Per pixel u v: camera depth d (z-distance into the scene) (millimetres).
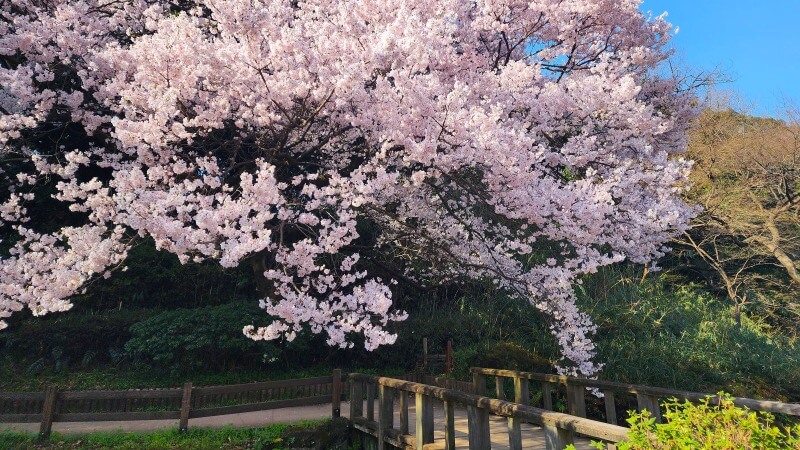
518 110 7863
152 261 10375
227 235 4688
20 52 7312
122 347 8953
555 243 8898
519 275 7180
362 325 5082
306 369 9555
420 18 6684
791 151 14109
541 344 9078
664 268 14828
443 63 7156
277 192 5266
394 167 6934
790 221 13859
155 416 6258
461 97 5484
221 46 5730
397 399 8539
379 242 8484
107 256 4891
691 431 2537
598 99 7062
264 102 5770
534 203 5793
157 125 5457
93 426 6727
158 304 10203
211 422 6961
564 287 6211
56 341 8711
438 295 11430
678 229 7395
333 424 6352
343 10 6188
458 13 8641
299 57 5598
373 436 5957
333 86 5602
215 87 5902
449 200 7453
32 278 4941
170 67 5391
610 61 9867
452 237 7594
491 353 8383
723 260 13828
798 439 2486
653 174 6906
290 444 6152
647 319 10406
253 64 5543
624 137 7598
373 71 6316
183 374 8703
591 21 9461
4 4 7531
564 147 7027
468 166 6172
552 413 3402
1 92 7176
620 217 6727
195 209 5387
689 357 9117
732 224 13977
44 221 9711
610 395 5668
